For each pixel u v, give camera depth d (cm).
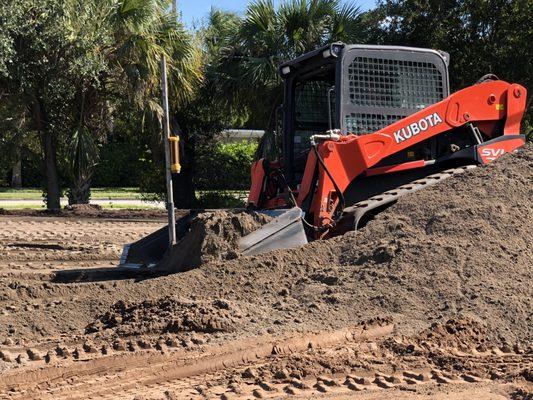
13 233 1509
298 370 568
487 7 1962
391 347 620
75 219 1789
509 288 718
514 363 588
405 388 535
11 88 1898
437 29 1997
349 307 700
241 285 773
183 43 1977
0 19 1755
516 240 795
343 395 521
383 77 961
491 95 1017
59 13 1853
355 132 941
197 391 534
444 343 627
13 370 568
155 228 1639
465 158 994
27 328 695
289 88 1039
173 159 934
